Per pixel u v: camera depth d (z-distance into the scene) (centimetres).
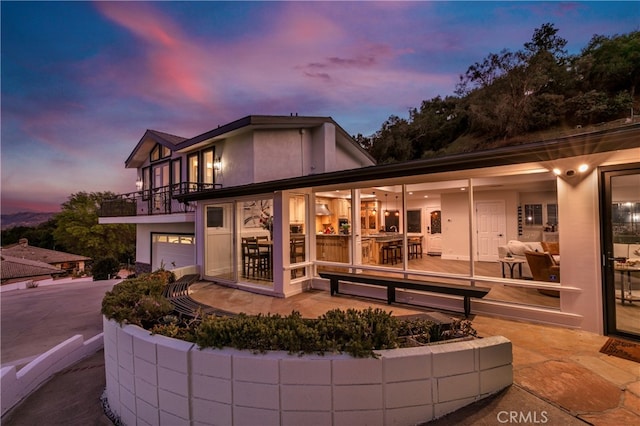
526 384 263
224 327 250
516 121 2567
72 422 325
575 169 399
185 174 1223
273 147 978
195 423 242
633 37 2356
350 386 220
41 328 792
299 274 710
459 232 1005
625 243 377
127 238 3250
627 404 235
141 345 274
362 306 561
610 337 378
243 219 789
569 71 2542
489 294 578
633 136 304
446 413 229
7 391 365
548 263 566
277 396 224
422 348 233
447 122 3144
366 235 990
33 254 2916
